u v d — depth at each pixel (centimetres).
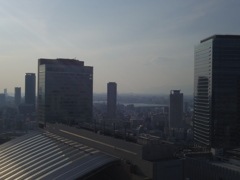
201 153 13600
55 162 10238
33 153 11869
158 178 8300
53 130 15838
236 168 11069
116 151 9981
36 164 10531
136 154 8950
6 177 10281
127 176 8812
